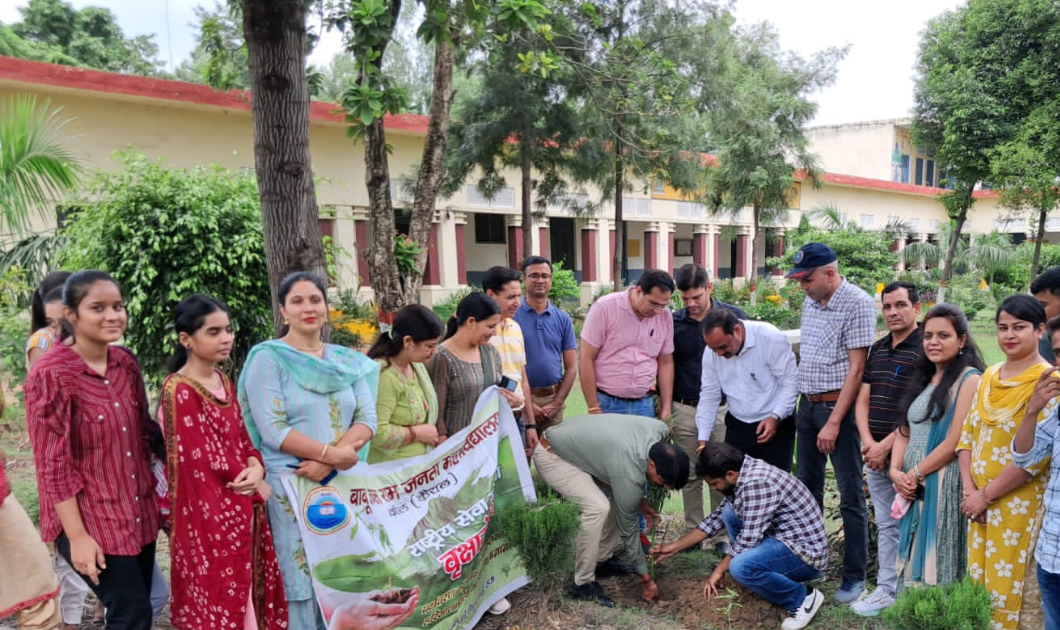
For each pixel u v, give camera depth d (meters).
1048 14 16.12
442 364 3.82
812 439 4.21
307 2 4.80
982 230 33.84
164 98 10.92
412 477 3.46
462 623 3.54
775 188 17.56
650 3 11.61
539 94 11.70
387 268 7.34
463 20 5.60
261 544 3.00
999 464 3.20
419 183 8.41
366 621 3.19
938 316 3.48
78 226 6.68
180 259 6.53
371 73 4.79
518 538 3.75
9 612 2.82
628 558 4.44
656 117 11.31
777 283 22.89
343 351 3.23
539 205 14.16
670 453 3.73
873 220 28.98
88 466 2.70
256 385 2.99
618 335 4.65
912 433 3.63
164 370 6.65
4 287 7.32
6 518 2.83
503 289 4.40
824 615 3.84
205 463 2.78
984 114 17.39
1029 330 3.12
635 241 24.44
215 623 2.80
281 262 4.23
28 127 6.61
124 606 2.79
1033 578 3.15
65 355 2.69
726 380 4.50
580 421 4.09
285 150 4.14
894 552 3.88
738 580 3.75
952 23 18.28
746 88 14.74
